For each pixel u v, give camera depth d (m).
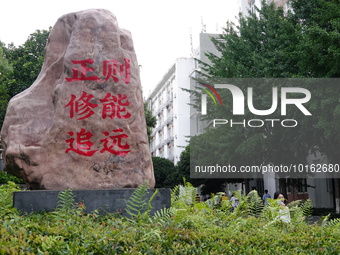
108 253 4.26
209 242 4.98
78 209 6.10
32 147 6.80
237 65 17.30
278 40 17.14
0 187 8.89
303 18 17.62
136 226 5.22
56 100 6.99
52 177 6.75
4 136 7.01
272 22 18.09
